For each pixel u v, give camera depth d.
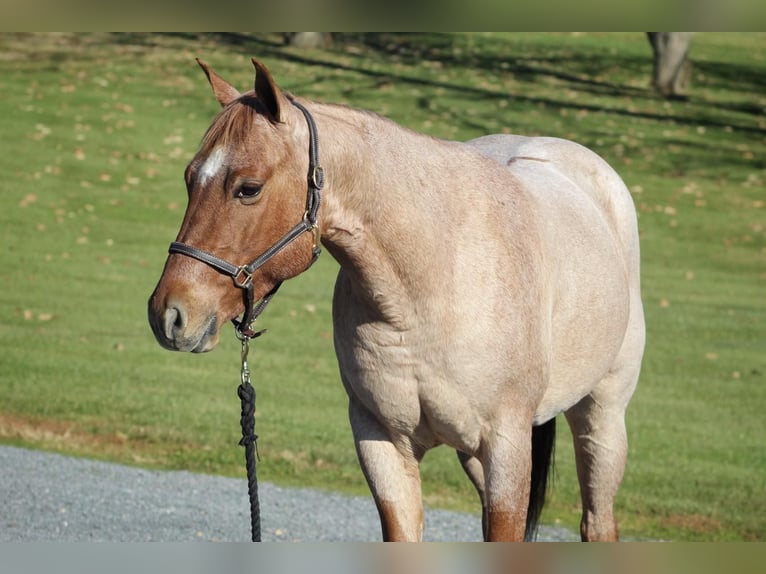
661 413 10.34
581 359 4.84
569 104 23.53
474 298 4.08
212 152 3.60
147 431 9.18
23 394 10.00
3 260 14.71
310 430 9.44
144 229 16.52
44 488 7.56
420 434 4.30
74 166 18.75
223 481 8.06
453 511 7.70
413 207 3.97
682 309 14.12
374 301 4.02
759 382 11.44
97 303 13.37
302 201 3.71
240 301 3.70
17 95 22.06
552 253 4.56
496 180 4.40
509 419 4.23
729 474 8.62
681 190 19.33
